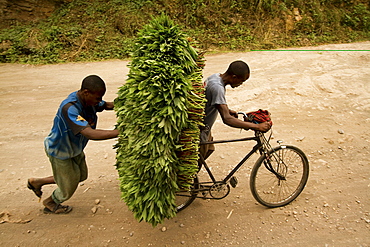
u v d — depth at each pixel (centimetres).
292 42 1091
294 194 319
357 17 1238
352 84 611
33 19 1161
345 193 324
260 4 1180
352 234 272
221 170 379
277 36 1126
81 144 277
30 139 471
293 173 359
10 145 453
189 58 246
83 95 255
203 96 252
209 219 302
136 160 240
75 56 985
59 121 258
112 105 301
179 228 292
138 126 241
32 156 425
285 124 489
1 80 777
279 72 718
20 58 984
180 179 261
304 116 511
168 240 278
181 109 228
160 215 253
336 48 985
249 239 276
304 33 1158
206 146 297
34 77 797
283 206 315
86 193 345
